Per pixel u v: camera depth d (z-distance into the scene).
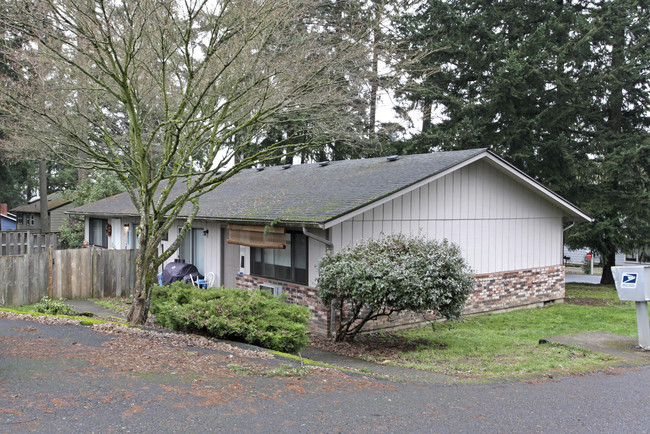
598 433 4.51
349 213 9.79
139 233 8.81
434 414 4.82
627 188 18.89
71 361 5.68
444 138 20.36
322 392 5.29
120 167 8.91
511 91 18.56
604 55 19.70
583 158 19.70
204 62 8.73
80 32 8.10
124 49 8.30
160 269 17.17
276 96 9.38
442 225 12.12
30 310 10.62
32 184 42.59
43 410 4.18
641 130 20.14
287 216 10.59
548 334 10.38
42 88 8.94
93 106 10.02
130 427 3.93
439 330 11.07
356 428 4.27
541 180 20.05
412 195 11.52
